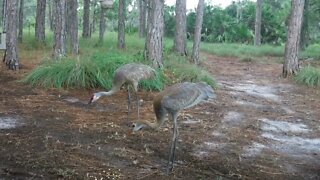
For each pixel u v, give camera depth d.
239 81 8.19
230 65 11.15
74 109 4.91
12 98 5.24
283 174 3.35
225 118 4.96
